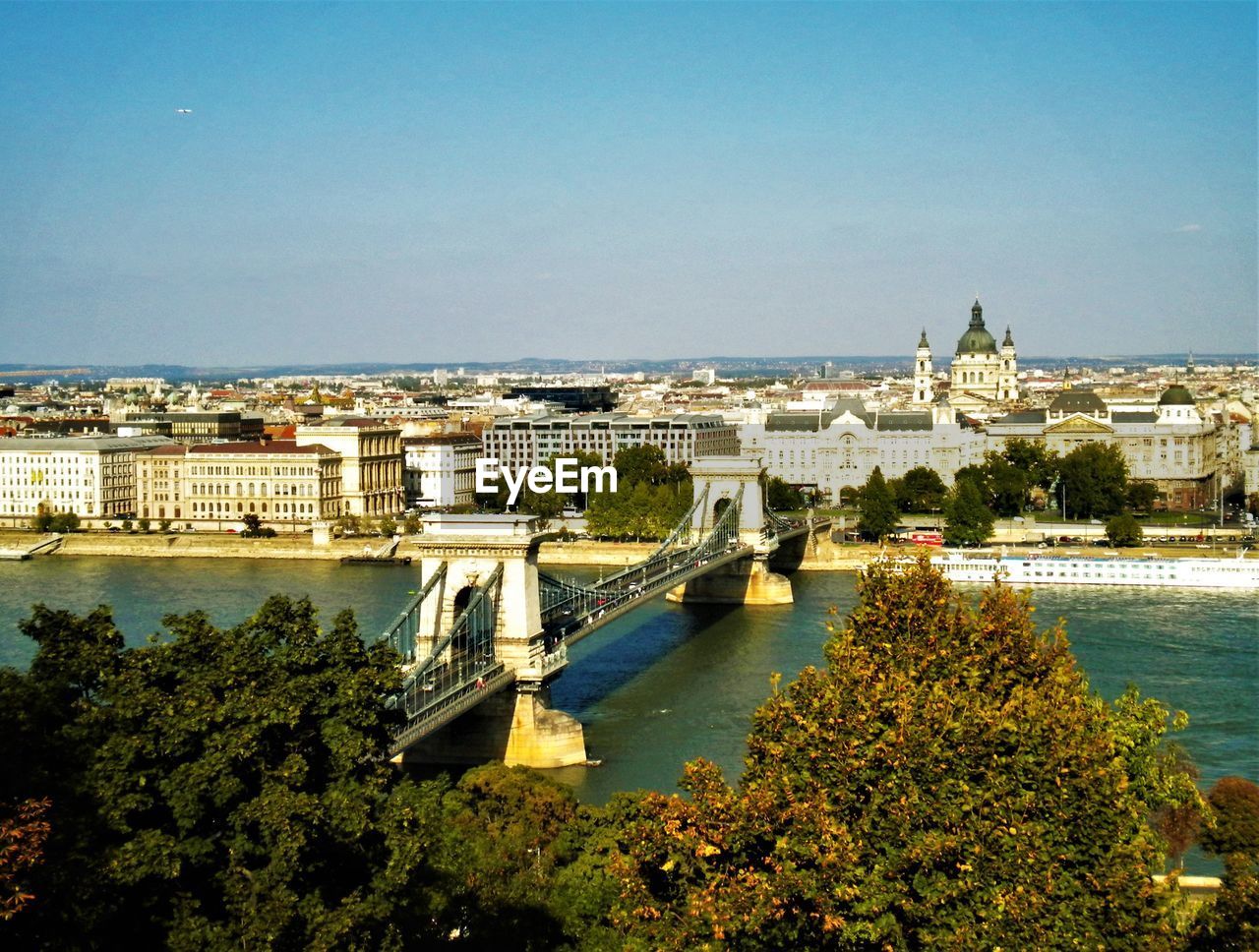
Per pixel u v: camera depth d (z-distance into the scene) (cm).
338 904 9475
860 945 9450
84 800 9169
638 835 10275
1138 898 9450
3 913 7738
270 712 9969
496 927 11012
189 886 9344
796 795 10188
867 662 12269
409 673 18050
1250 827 14188
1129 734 12638
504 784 14475
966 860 9612
